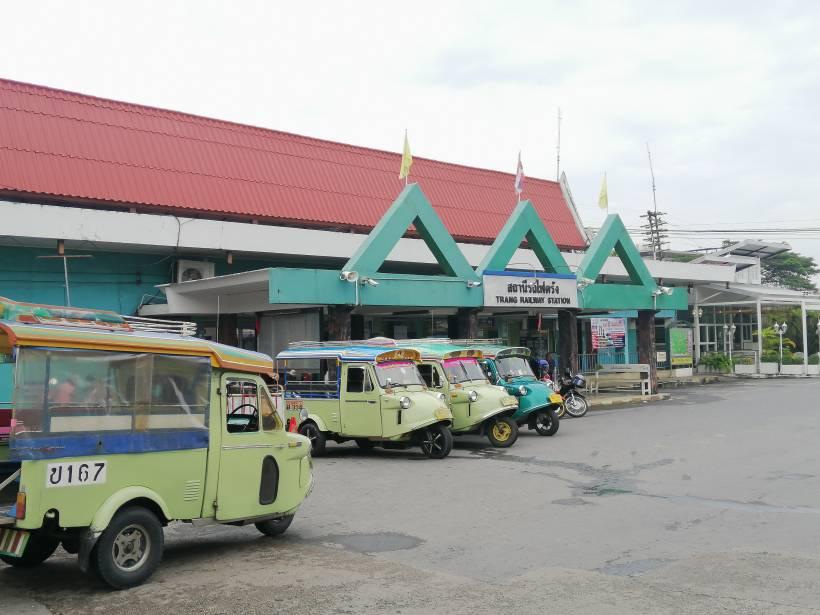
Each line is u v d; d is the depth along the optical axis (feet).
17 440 21.54
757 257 200.54
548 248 86.48
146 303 78.28
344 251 84.28
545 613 20.67
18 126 73.36
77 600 22.67
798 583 22.85
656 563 25.55
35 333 22.16
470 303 76.79
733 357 158.71
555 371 95.91
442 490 39.68
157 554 24.44
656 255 178.40
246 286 67.26
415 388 52.90
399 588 23.30
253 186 85.56
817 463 46.09
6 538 22.44
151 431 24.79
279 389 30.35
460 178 112.47
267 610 21.43
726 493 37.40
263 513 28.71
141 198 75.51
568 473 44.24
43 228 66.23
